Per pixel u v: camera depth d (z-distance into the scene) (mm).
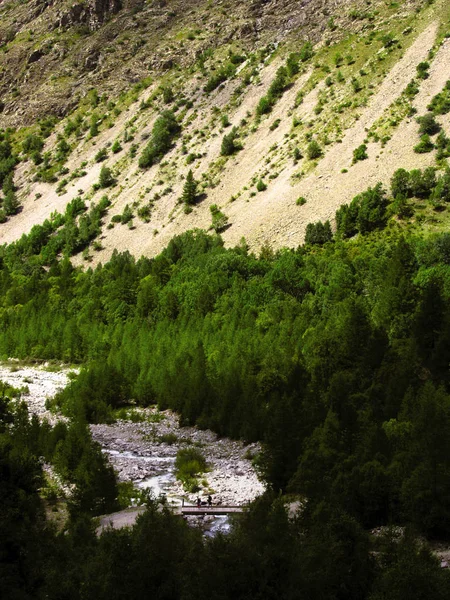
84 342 91750
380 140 125812
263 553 21438
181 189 146000
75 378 79500
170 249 120312
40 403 66812
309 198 120812
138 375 70750
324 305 82562
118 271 115750
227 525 30750
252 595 20750
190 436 55156
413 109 129125
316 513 23703
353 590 21469
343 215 107875
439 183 105312
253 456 47656
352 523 22641
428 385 36000
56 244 143250
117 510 34688
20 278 129875
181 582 21281
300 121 146375
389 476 30234
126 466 44750
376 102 137875
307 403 42438
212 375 63625
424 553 21703
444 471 28094
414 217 103188
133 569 21578
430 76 136625
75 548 24891
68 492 38406
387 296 65375
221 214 127812
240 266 101062
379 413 41344
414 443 30234
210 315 88625
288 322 77312
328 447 34094
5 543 24266
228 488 39438
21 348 95312
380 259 89750
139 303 97250
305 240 109188
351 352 50125
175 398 63156
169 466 45406
